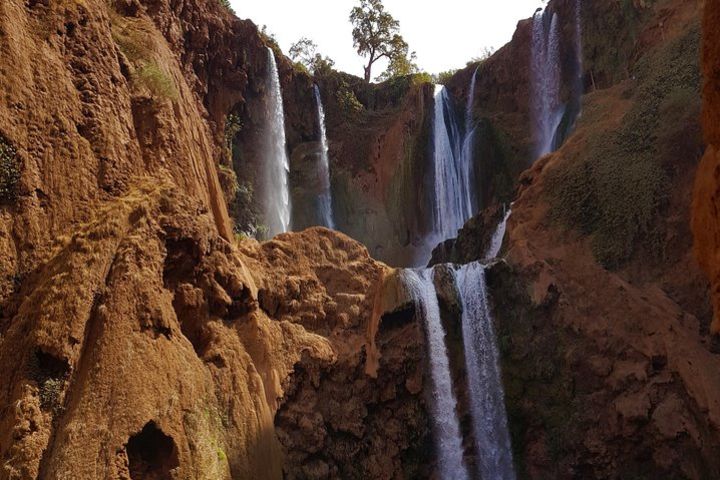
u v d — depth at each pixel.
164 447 13.20
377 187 35.22
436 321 18.83
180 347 14.32
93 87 16.56
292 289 18.22
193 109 20.16
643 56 23.62
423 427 17.98
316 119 35.44
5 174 14.27
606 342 17.56
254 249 18.56
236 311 16.30
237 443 14.37
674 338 16.94
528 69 33.06
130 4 20.16
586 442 17.05
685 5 23.97
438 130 33.91
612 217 20.12
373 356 17.94
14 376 12.84
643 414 16.31
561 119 29.42
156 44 19.52
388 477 17.28
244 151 29.73
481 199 31.47
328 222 33.44
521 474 17.95
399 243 33.38
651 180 19.75
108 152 16.11
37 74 15.52
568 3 30.97
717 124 13.66
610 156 21.05
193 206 16.12
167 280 15.07
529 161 31.42
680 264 18.72
